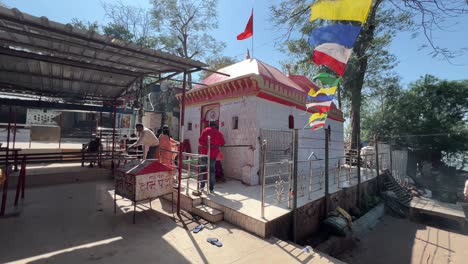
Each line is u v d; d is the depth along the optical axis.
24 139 14.86
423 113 21.59
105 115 22.78
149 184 4.71
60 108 8.16
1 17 2.90
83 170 7.65
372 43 13.63
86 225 4.31
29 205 5.12
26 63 5.54
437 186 19.64
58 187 6.67
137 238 3.95
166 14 23.14
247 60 9.77
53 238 3.75
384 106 24.06
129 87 7.64
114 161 9.02
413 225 9.40
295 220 5.06
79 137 19.55
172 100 15.52
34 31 3.65
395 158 16.52
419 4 5.87
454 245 7.69
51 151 9.88
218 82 8.69
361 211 8.95
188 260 3.39
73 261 3.15
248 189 6.74
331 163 12.34
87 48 4.09
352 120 16.61
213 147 6.27
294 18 7.90
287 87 8.87
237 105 8.27
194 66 4.89
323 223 6.32
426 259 6.62
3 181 4.54
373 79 19.34
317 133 11.02
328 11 3.31
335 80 5.36
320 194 6.70
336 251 5.87
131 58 4.63
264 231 4.27
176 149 8.12
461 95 20.09
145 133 6.62
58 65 5.65
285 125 8.81
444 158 22.34
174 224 4.64
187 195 5.59
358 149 9.06
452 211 9.98
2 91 8.18
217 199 5.56
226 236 4.29
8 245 3.43
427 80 22.19
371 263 6.07
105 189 6.69
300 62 14.94
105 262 3.19
